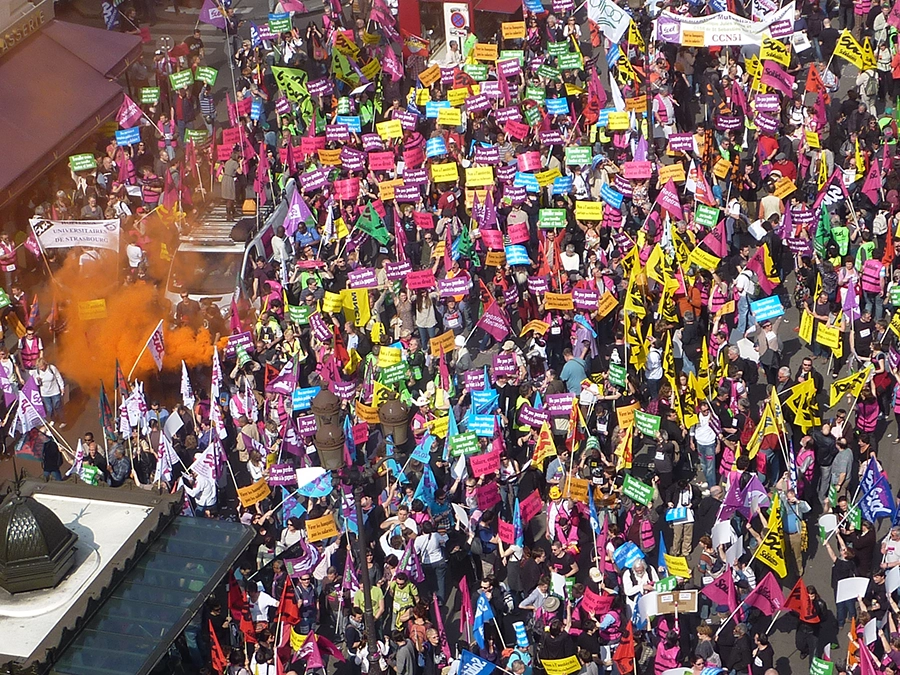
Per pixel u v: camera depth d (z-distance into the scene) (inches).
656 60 2471.7
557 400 1641.2
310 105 2439.7
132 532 1453.0
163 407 1850.4
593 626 1390.3
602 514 1525.6
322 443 1214.9
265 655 1392.7
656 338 1800.0
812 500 1654.8
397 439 1316.4
